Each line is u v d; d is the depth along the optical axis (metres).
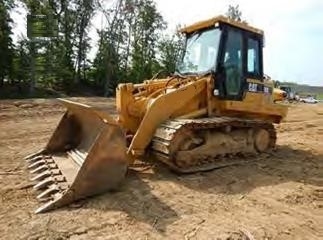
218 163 7.52
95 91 39.06
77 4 39.62
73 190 5.46
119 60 42.69
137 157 7.38
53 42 34.88
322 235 4.90
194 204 5.67
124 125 7.49
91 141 7.02
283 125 14.79
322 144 10.88
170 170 7.19
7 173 6.89
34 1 33.12
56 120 14.87
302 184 6.87
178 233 4.70
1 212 5.14
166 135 6.68
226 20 7.80
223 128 7.57
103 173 5.79
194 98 7.55
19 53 32.34
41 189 5.91
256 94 8.47
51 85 35.06
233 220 5.18
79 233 4.59
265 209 5.64
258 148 8.43
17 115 15.59
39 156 7.46
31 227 4.68
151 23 45.53
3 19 31.55
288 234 4.85
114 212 5.23
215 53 7.78
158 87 8.01
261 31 8.54
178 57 8.65
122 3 41.59
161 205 5.56
